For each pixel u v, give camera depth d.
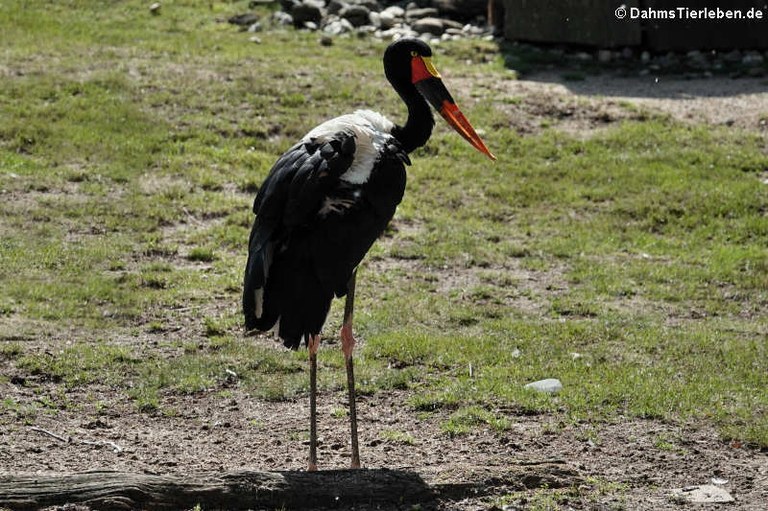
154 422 9.71
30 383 10.29
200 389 10.40
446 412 9.98
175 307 12.42
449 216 15.84
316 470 8.21
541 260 14.47
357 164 8.17
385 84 20.47
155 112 18.58
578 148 18.22
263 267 7.55
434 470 8.26
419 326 12.16
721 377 10.81
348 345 8.61
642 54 23.50
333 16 25.22
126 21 24.28
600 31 23.17
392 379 10.64
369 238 8.11
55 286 12.63
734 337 12.05
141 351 11.22
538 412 9.94
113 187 15.93
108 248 13.92
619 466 8.89
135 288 12.85
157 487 7.59
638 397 10.22
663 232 15.52
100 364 10.73
